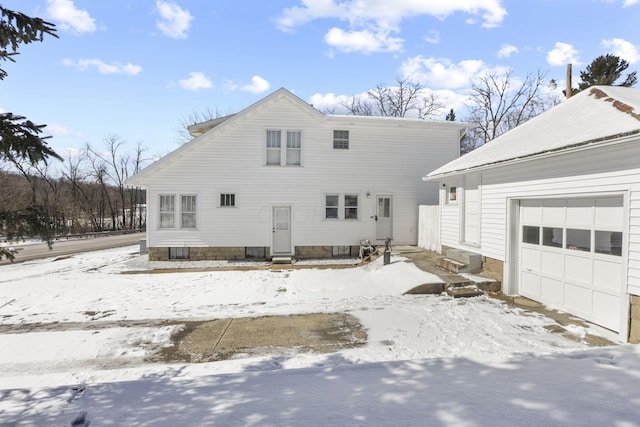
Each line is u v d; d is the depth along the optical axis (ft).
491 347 16.16
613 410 7.74
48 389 10.19
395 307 23.16
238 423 7.73
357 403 8.50
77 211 113.70
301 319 21.15
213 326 20.11
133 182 43.09
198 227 44.21
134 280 32.76
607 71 55.98
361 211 46.80
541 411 7.75
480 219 29.53
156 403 9.02
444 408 8.04
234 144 44.52
